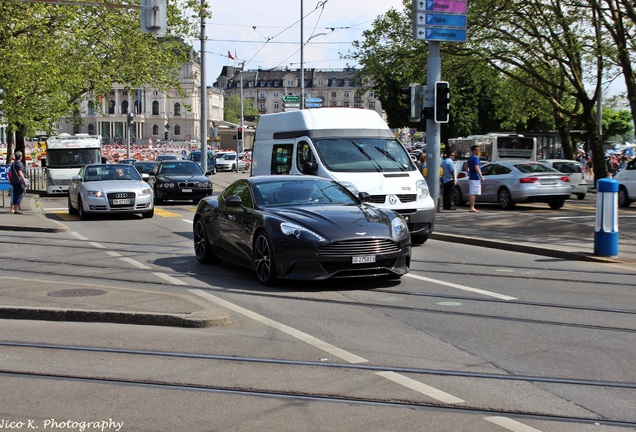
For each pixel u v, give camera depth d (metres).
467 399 5.41
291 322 7.95
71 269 11.99
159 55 38.16
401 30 33.53
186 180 27.25
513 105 47.69
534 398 5.44
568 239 15.23
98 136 36.03
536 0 30.11
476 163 22.17
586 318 8.16
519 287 10.09
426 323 7.92
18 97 31.44
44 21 31.00
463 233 16.38
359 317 8.21
